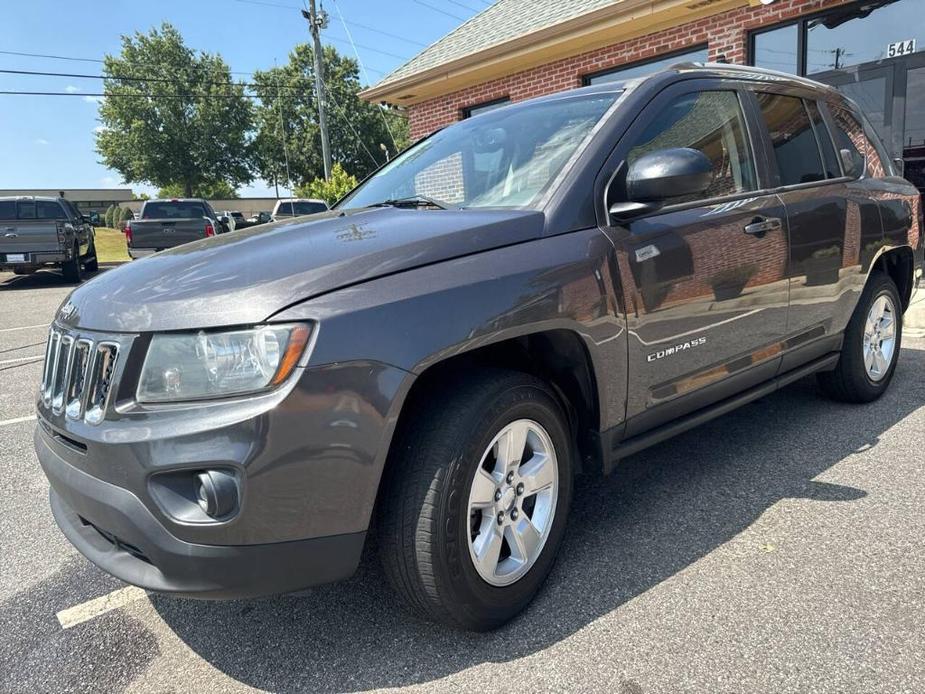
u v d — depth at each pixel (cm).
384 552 209
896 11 762
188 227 1462
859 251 381
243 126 5916
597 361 242
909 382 464
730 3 833
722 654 208
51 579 279
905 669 197
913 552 258
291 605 249
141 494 185
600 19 915
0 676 219
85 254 1698
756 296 311
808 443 368
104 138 5856
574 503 316
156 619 247
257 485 180
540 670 207
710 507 304
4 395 569
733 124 319
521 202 255
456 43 1289
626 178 257
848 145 399
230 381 183
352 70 5725
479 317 208
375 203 322
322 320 186
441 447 204
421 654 218
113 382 193
